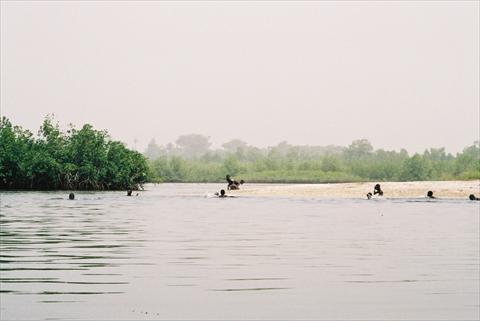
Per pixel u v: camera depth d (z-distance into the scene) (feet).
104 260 69.05
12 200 216.13
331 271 62.23
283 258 71.46
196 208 174.50
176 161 636.48
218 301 48.11
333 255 74.08
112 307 45.75
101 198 235.40
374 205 188.85
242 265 65.92
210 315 43.75
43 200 217.56
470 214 149.38
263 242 88.58
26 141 327.26
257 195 256.93
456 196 238.48
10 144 314.76
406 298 49.47
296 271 62.13
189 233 101.50
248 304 47.19
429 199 224.94
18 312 43.83
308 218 136.98
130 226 114.62
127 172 320.91
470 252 77.20
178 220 130.31
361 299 49.11
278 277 58.75
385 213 152.97
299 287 53.72
